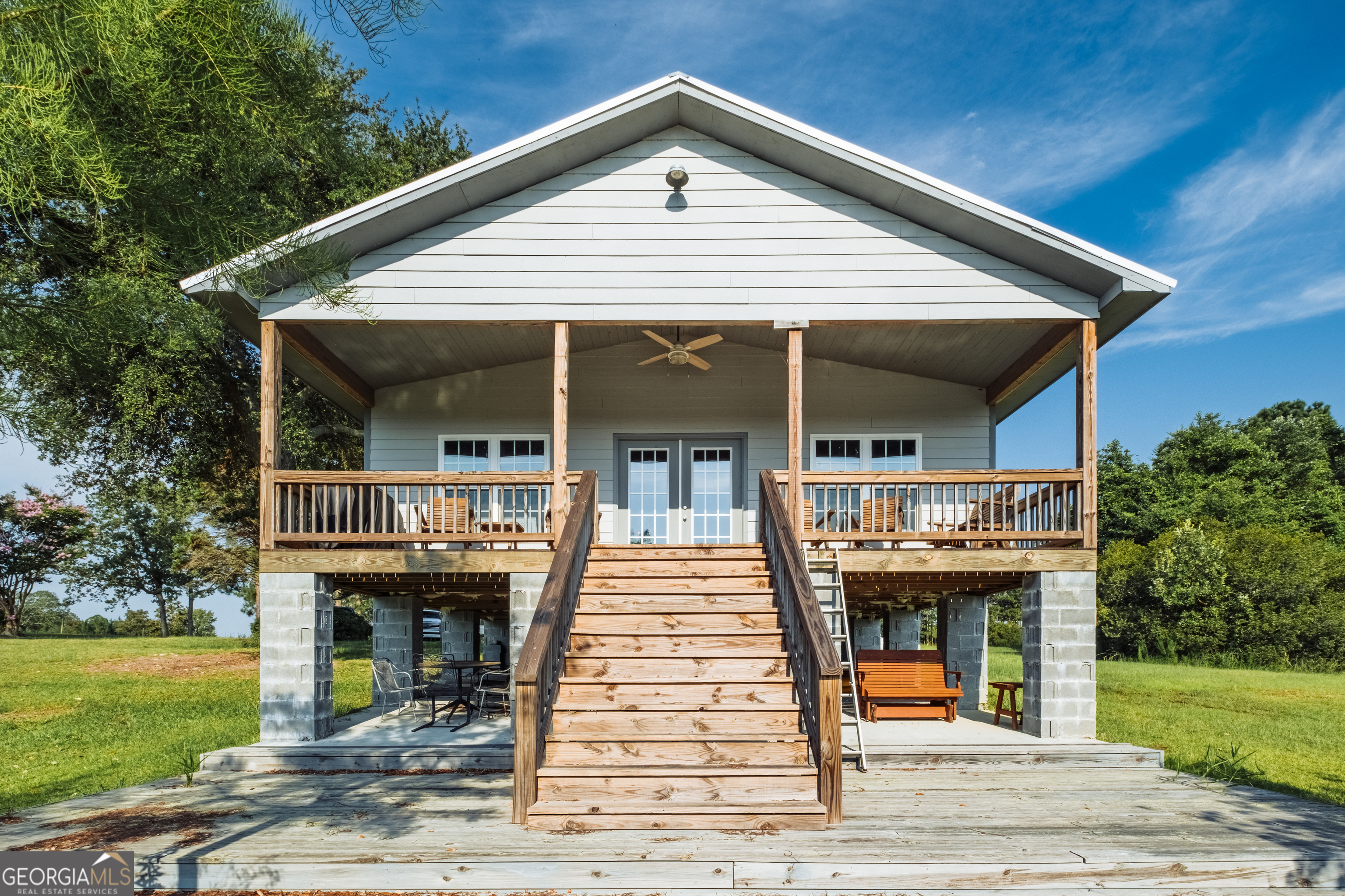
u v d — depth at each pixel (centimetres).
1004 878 467
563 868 470
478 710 1020
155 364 1468
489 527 978
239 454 1788
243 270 493
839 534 845
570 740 594
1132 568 2580
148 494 2042
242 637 2717
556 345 877
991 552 836
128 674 1592
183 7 369
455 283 874
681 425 1146
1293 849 495
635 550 886
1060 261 832
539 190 889
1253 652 2245
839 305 878
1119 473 3547
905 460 1148
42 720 1130
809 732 593
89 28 358
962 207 823
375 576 879
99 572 3016
